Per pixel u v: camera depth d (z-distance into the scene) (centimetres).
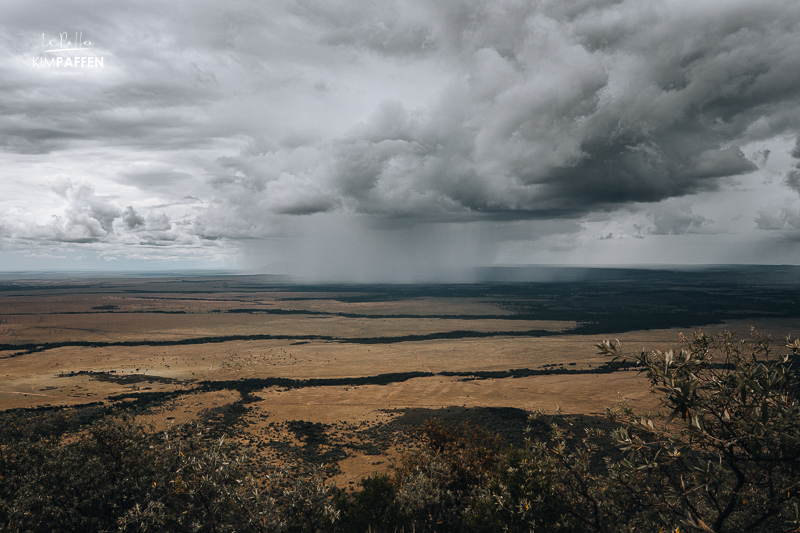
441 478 2292
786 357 659
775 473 720
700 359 691
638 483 830
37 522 1568
